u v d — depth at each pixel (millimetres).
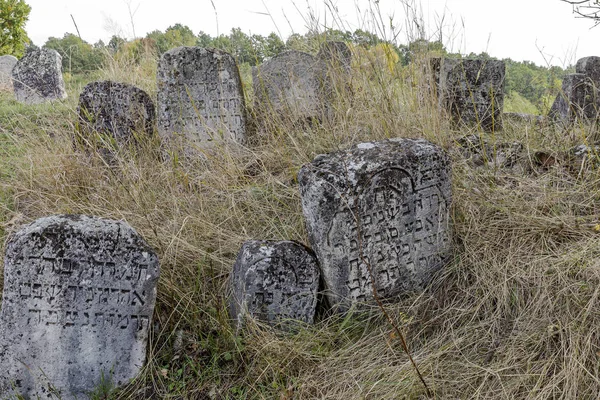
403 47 4668
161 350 3062
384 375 2721
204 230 3848
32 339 2807
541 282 2957
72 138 5152
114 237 2850
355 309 3172
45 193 4348
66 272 2809
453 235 3521
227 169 4547
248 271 3049
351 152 3242
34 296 2797
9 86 9227
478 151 4273
